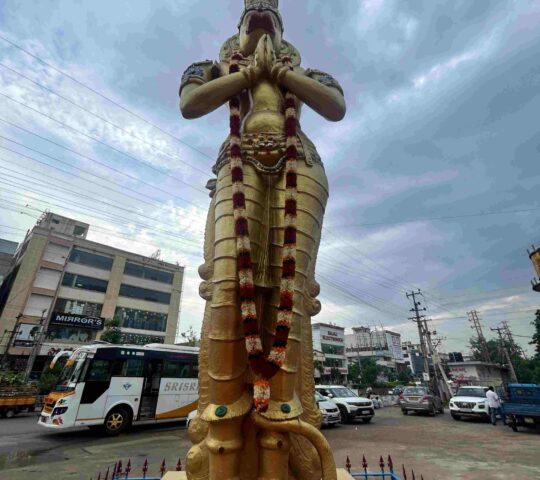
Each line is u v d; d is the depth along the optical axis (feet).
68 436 37.83
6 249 122.52
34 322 89.66
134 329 106.73
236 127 10.09
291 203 9.07
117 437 37.35
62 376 40.52
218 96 10.36
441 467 25.40
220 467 7.46
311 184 10.02
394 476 14.02
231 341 8.02
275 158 10.11
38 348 83.41
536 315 97.14
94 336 96.84
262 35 12.02
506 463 26.58
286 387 7.90
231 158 9.53
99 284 103.55
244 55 12.47
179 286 119.75
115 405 38.88
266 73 10.96
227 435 7.63
